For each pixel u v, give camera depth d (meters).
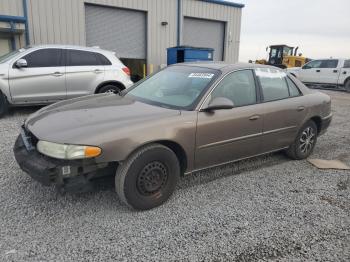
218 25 17.52
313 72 17.81
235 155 3.96
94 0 13.07
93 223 2.96
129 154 3.02
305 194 3.80
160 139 3.18
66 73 7.46
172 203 3.42
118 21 14.14
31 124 3.31
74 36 12.81
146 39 14.98
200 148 3.55
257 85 4.20
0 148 4.92
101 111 3.42
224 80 3.84
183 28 16.11
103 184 3.16
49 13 12.12
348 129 7.46
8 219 2.96
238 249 2.67
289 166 4.73
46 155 2.88
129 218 3.08
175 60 13.62
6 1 11.31
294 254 2.65
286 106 4.41
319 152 5.52
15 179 3.80
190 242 2.74
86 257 2.49
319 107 4.96
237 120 3.81
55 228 2.86
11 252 2.50
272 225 3.07
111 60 8.17
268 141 4.29
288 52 24.06
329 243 2.82
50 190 3.55
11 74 6.94
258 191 3.82
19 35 11.72
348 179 4.34
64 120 3.21
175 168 3.38
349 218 3.28
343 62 16.77
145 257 2.52
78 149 2.80
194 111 3.50
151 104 3.71
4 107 7.09
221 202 3.49
